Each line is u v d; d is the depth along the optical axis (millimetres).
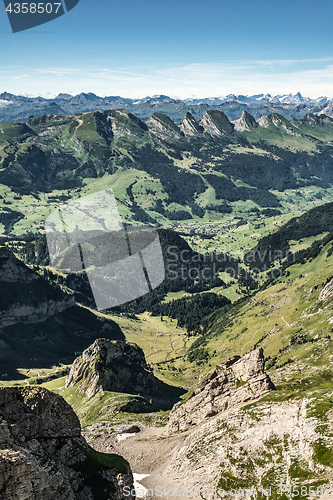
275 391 108875
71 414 63750
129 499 65250
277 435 93125
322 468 79188
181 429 121438
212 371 125312
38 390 61094
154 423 145125
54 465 55719
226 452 95188
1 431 54562
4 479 50031
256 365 117125
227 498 83750
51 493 52750
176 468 100562
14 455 52125
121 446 124625
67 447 61969
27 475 51469
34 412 59250
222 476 89250
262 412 101375
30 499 50844
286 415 96562
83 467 62594
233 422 103000
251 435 96250
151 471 105062
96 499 60438
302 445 86938
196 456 99875
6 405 57656
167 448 113062
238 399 113188
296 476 80938
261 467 87625
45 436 60125
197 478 92938
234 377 120125
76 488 60125
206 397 121062
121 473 66250
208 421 113250
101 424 149000
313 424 89188
